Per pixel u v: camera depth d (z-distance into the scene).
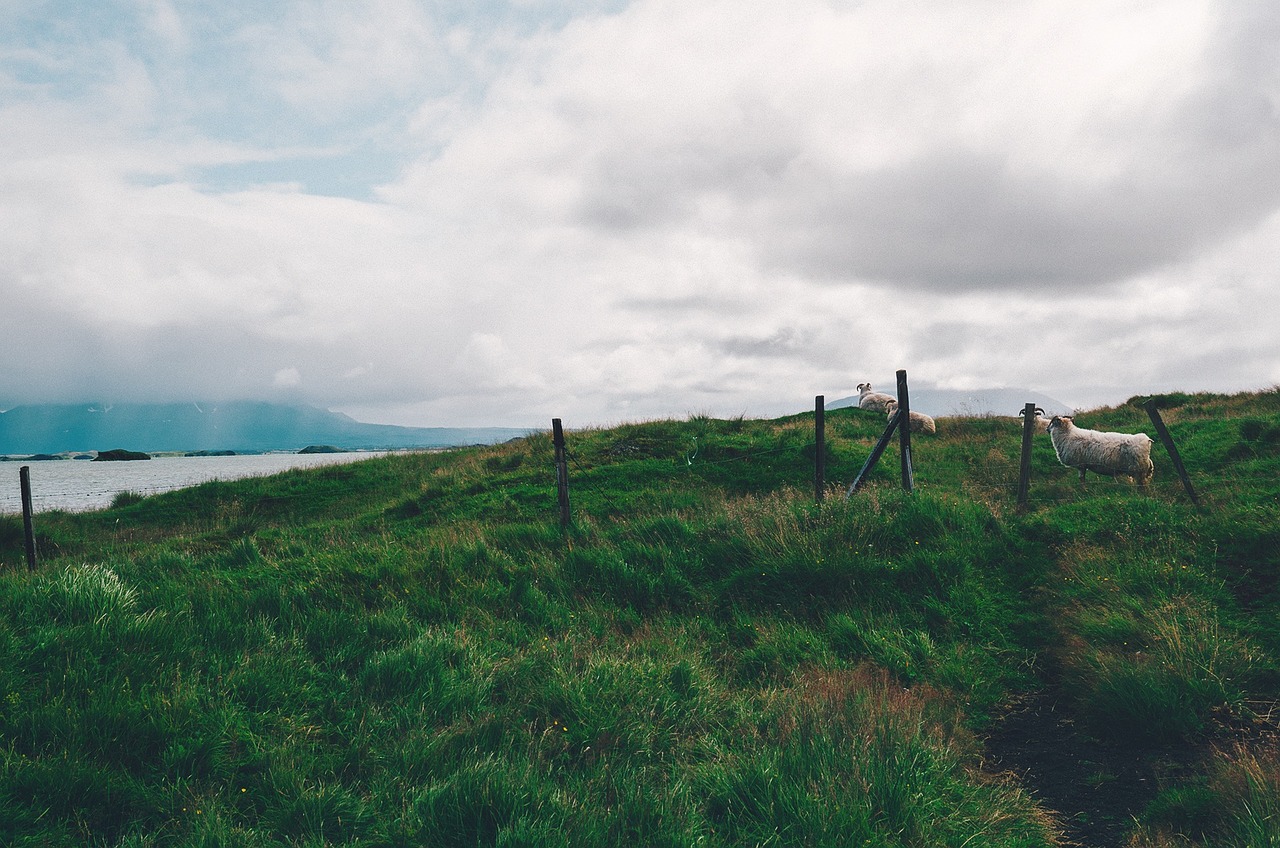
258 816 4.24
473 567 9.32
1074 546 9.34
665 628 8.06
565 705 5.62
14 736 4.51
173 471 95.00
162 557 9.73
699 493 15.02
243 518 19.16
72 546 16.89
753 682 6.79
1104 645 6.88
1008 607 8.31
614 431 21.09
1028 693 6.75
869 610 8.15
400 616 7.43
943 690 6.59
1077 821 4.69
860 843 3.84
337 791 4.33
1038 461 16.75
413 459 25.41
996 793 4.87
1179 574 7.99
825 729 5.05
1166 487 12.27
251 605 7.36
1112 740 5.73
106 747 4.50
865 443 18.50
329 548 10.35
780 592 8.78
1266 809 4.14
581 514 14.05
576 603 8.67
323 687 5.89
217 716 4.95
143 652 5.60
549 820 3.86
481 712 5.54
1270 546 8.41
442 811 4.01
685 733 5.49
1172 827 4.39
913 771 4.62
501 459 19.11
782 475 16.25
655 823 4.04
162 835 3.98
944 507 10.29
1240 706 5.67
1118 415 22.16
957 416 24.58
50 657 5.28
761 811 4.12
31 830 3.85
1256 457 13.68
